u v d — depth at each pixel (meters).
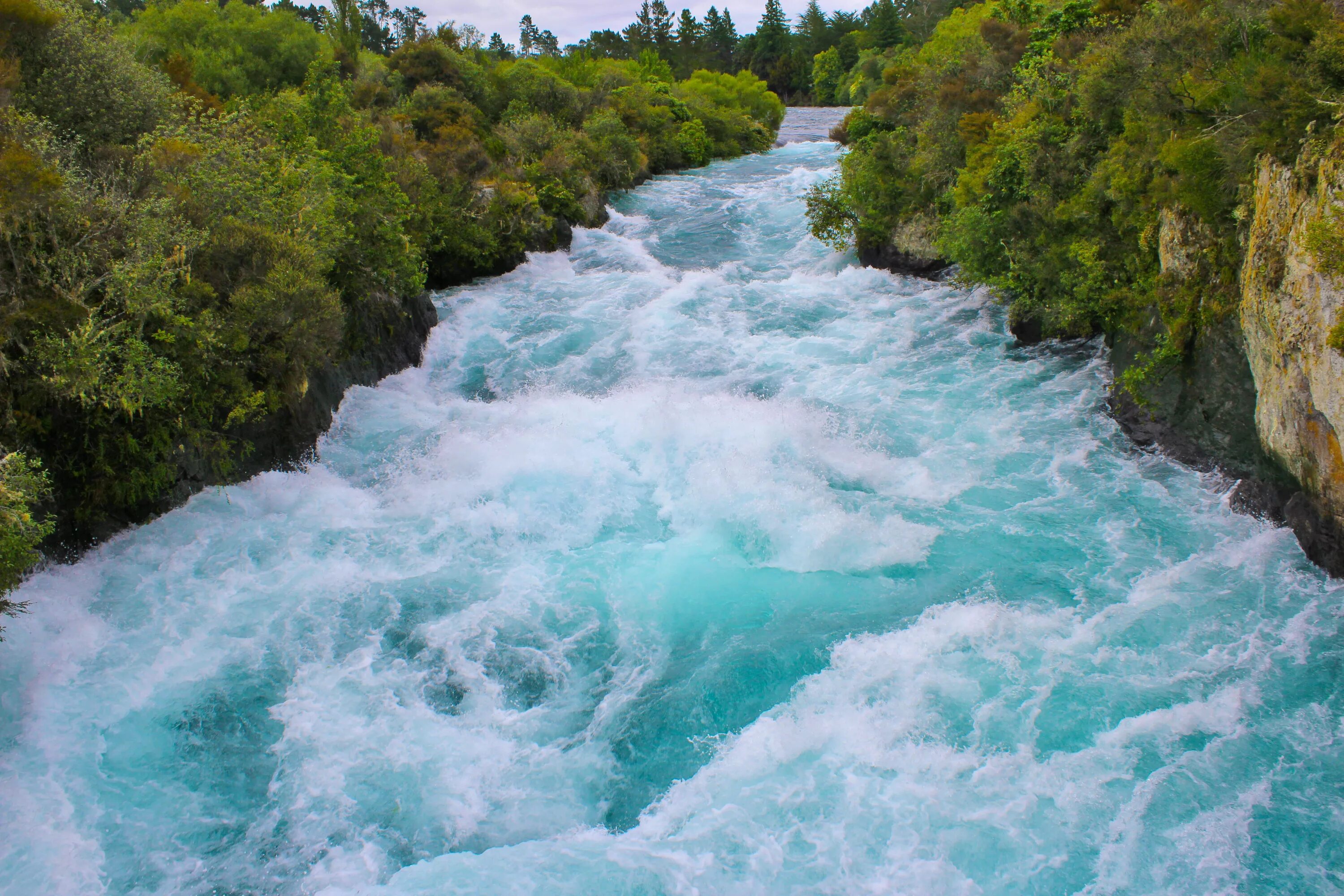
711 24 142.62
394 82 44.91
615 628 13.10
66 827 9.80
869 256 29.25
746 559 14.67
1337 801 9.45
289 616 13.20
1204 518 14.27
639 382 21.44
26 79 17.92
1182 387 15.87
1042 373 20.20
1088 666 11.59
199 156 16.38
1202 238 15.24
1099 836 9.26
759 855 9.29
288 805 10.21
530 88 49.38
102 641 12.51
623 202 41.34
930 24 79.50
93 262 13.87
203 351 14.71
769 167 53.88
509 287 29.12
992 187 21.73
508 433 18.42
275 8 44.50
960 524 14.92
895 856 9.17
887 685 11.50
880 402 19.52
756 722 11.08
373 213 20.89
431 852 9.64
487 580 14.18
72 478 13.70
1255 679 11.12
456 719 11.47
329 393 18.81
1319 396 11.92
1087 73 19.58
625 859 9.30
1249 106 13.45
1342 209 11.00
